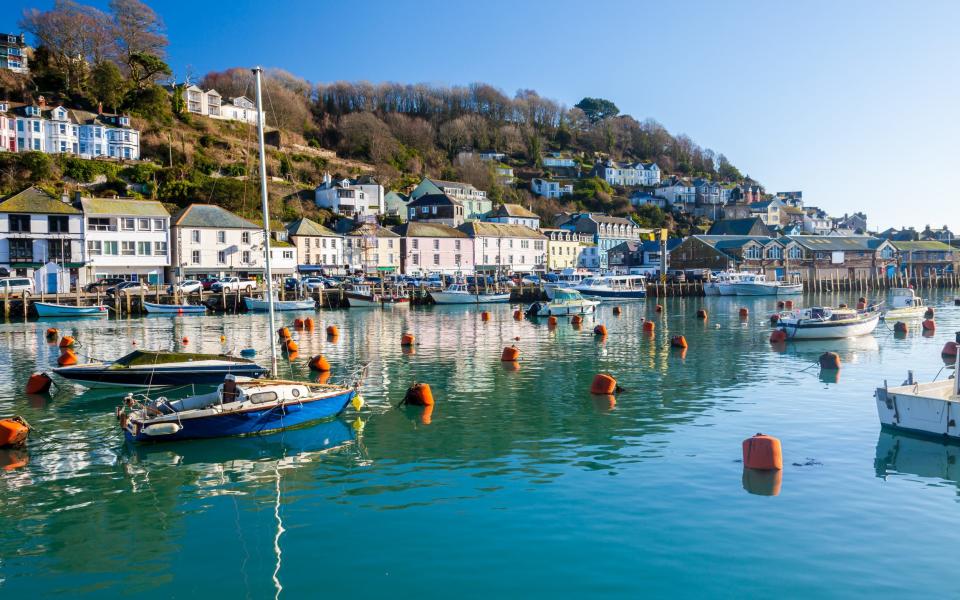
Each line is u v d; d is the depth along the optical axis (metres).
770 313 74.88
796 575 13.45
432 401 28.28
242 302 75.94
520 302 92.50
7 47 132.12
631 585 13.23
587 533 15.41
